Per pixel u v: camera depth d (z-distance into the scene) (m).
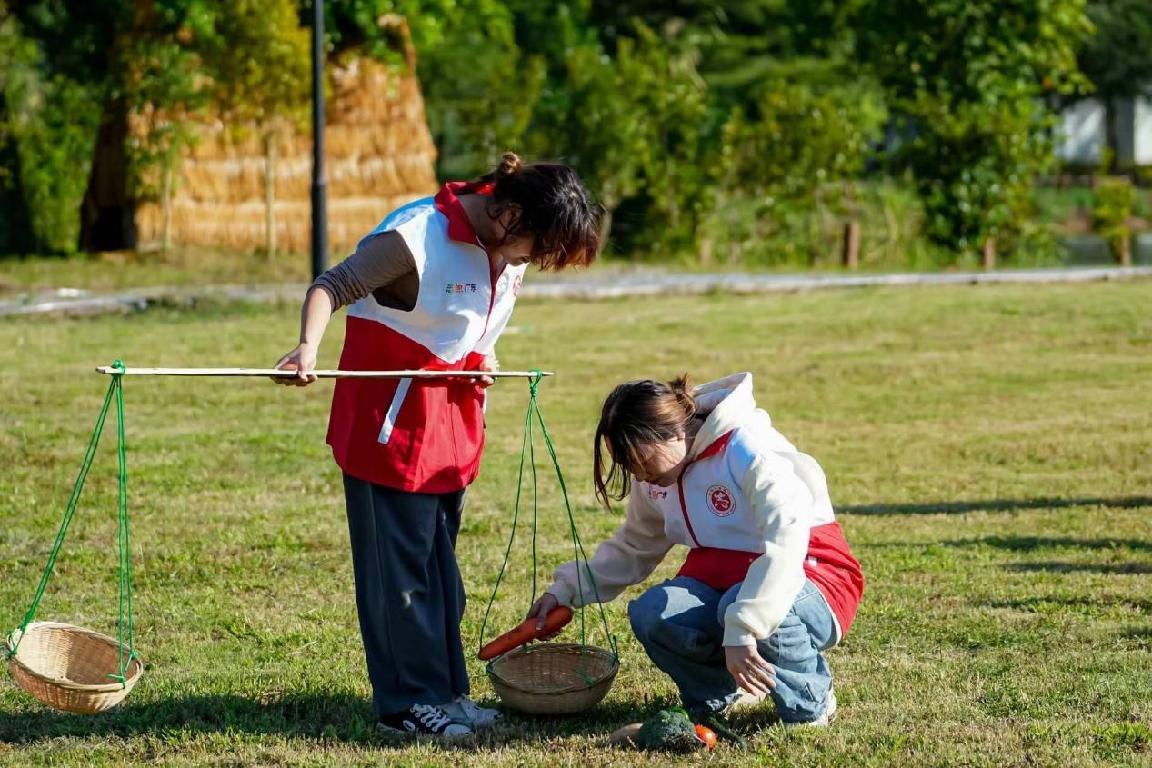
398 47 48.28
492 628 11.59
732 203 54.75
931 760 8.42
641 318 34.03
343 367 8.91
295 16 43.22
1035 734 8.91
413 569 8.97
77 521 15.15
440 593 9.16
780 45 78.69
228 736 9.03
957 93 57.41
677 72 58.25
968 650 10.95
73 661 8.95
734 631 8.23
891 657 10.73
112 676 8.67
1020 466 19.06
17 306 32.44
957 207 55.72
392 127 47.53
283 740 8.98
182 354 27.36
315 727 9.26
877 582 12.96
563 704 9.13
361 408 8.84
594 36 70.94
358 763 8.52
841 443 20.77
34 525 14.95
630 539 9.49
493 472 18.23
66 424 20.62
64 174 51.66
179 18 42.88
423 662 9.09
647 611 8.77
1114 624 11.59
